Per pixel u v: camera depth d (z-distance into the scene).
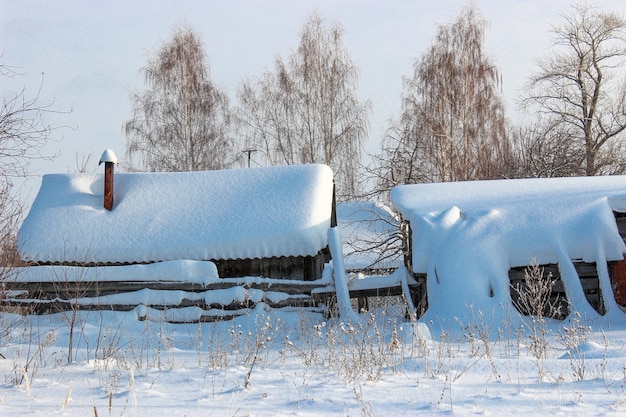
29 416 5.65
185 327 15.49
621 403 5.77
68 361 9.32
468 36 31.58
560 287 15.95
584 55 35.88
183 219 19.25
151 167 32.47
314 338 12.59
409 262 20.20
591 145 34.28
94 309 16.34
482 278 15.40
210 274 16.58
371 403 6.13
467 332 13.30
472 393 6.53
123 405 6.21
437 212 17.44
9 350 10.39
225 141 33.22
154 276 16.52
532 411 5.63
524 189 18.56
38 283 16.72
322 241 18.42
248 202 19.44
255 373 8.21
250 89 33.59
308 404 6.13
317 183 19.80
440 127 30.38
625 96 35.06
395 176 25.92
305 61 32.50
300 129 32.66
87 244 18.88
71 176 21.59
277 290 16.30
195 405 6.17
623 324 14.51
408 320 15.70
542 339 9.76
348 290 16.69
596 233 15.87
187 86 33.06
